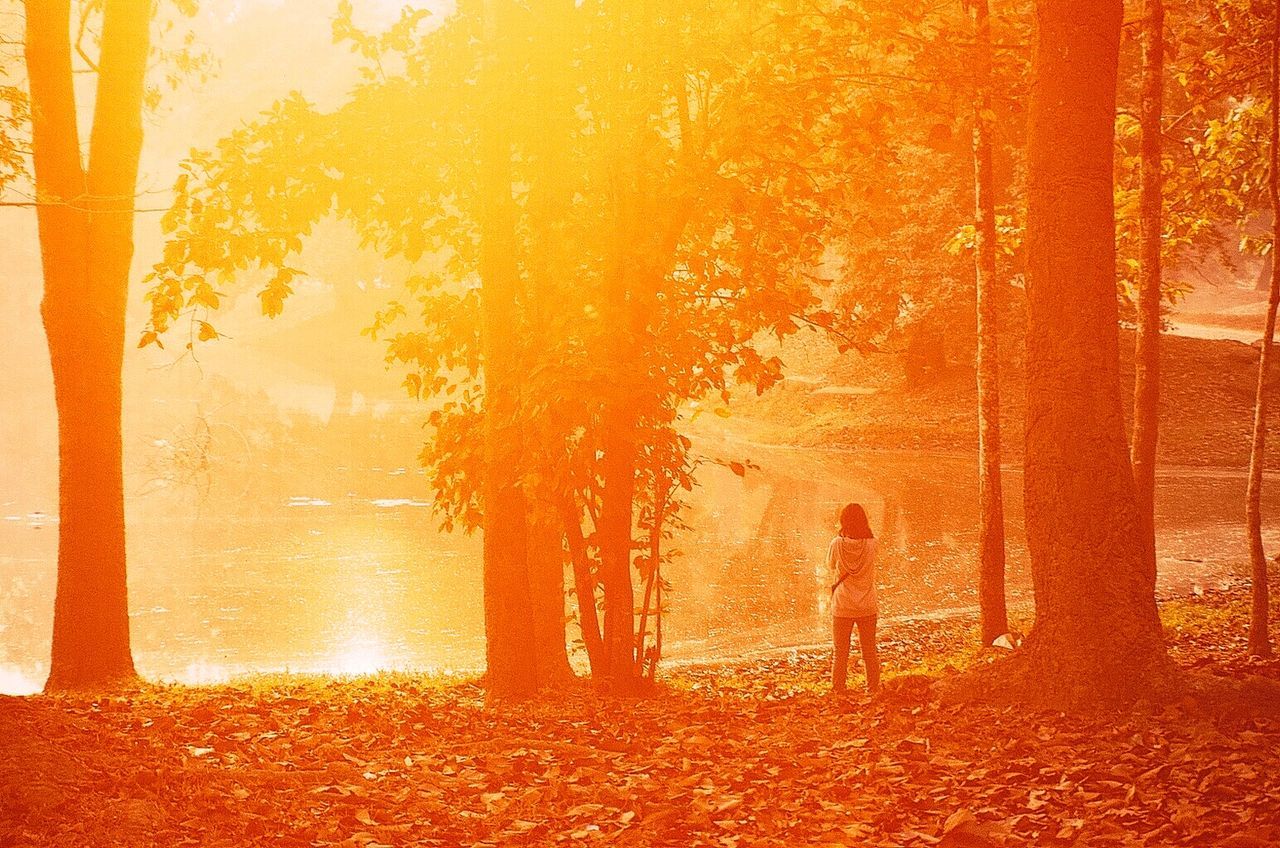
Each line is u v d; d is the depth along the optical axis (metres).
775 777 6.36
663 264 9.59
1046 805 5.35
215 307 9.97
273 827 5.31
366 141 10.26
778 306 9.69
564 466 9.15
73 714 7.88
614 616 10.14
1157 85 11.82
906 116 11.21
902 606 18.88
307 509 30.33
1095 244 7.58
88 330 12.22
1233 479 34.47
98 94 12.51
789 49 10.27
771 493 34.56
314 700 9.90
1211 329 55.44
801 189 9.96
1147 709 7.05
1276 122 11.91
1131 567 7.46
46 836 4.95
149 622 17.55
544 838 5.38
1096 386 7.56
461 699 10.57
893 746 6.75
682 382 9.77
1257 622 11.52
